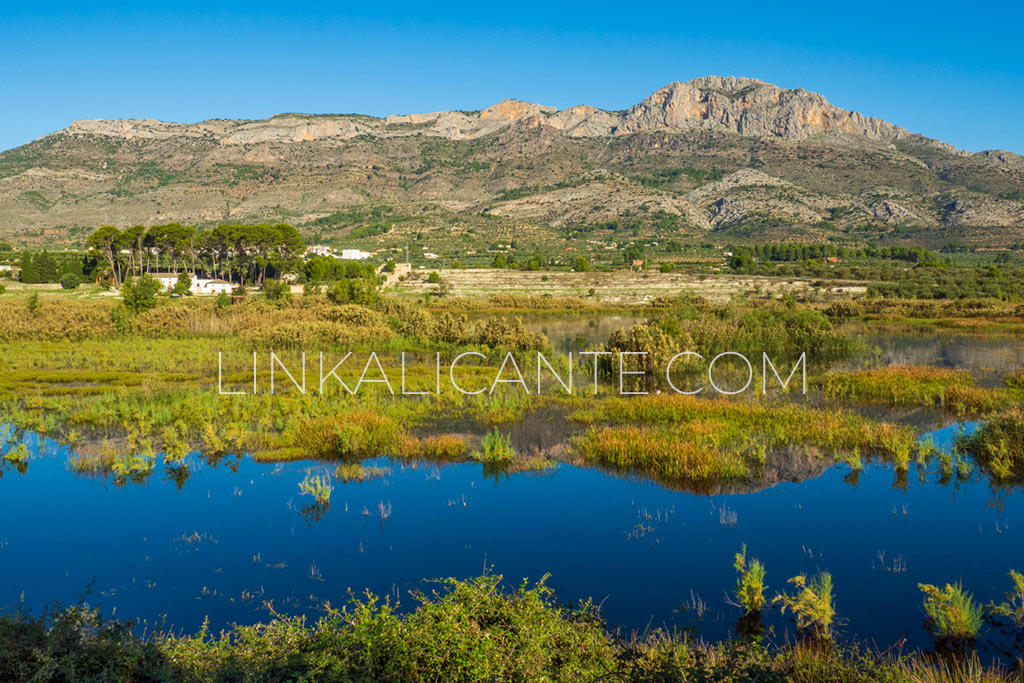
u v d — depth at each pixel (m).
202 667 6.04
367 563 9.86
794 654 6.83
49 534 10.98
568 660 6.04
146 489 13.30
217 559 9.98
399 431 17.17
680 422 18.50
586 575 9.44
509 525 11.40
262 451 15.80
